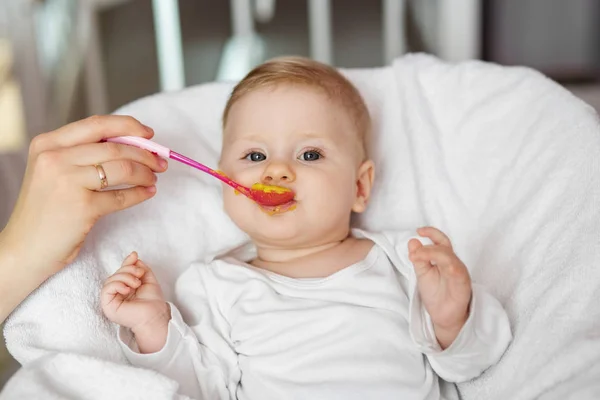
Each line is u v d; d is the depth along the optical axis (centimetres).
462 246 124
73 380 92
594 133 116
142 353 103
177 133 131
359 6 243
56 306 100
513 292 108
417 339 100
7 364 181
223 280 114
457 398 108
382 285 111
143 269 105
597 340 91
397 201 131
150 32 247
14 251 94
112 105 254
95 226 113
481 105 133
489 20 252
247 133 116
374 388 101
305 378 103
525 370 98
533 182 119
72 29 250
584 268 100
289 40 248
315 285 111
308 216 110
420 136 133
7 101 256
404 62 142
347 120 120
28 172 98
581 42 254
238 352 109
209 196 128
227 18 247
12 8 250
